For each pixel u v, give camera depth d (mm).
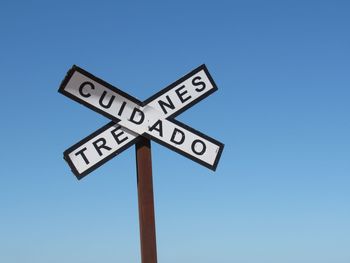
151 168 5457
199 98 5723
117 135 5445
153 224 5332
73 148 5320
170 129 5566
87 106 5422
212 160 5625
